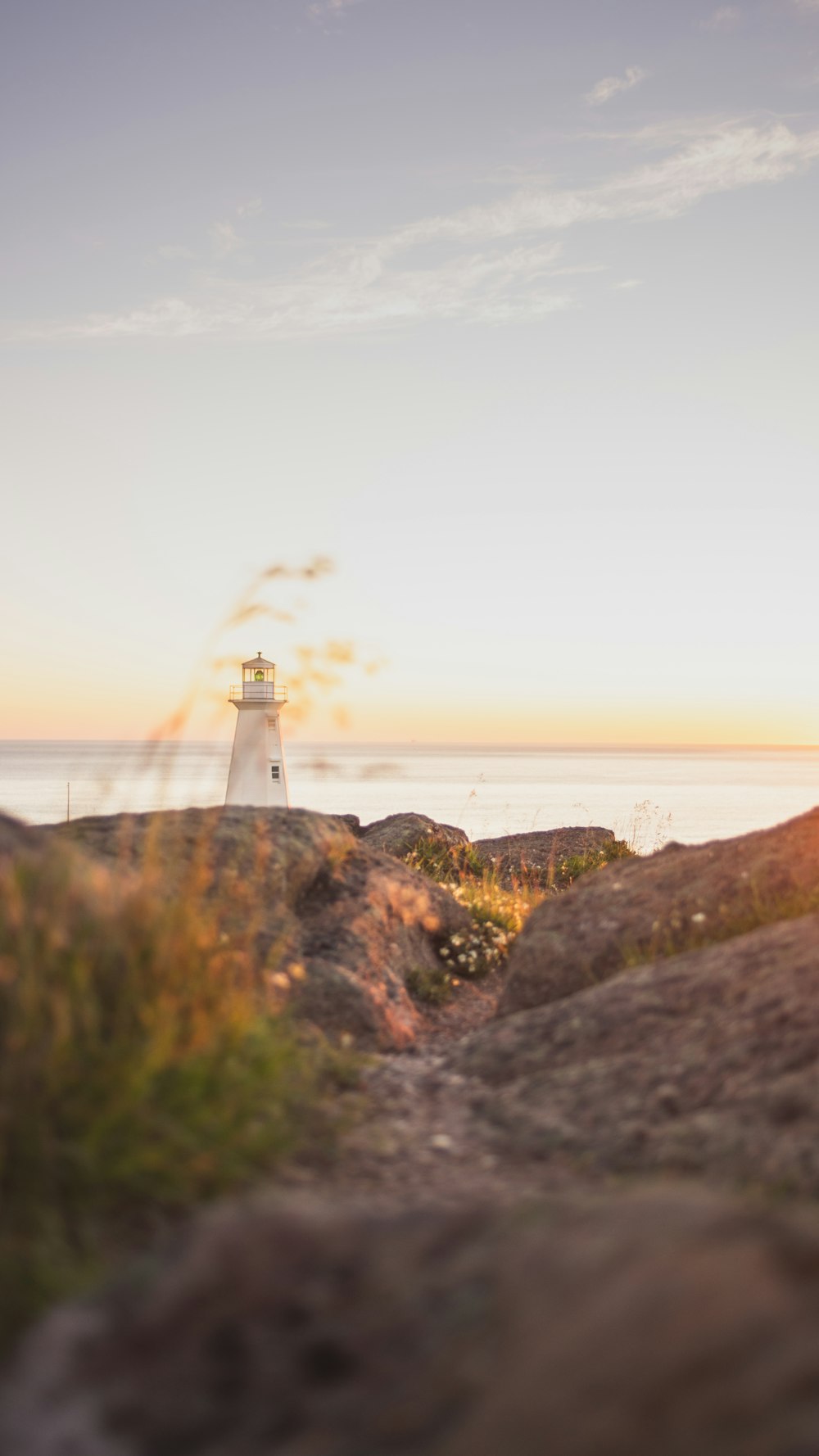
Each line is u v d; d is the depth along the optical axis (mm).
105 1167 3520
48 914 4062
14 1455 2375
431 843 16688
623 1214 2674
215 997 4484
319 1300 2686
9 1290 3021
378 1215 3035
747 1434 1882
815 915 6285
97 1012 3891
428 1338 2467
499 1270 2576
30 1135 3434
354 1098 5477
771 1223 2537
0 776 161250
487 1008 8922
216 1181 3791
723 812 102812
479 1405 2189
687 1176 4309
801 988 5320
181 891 5109
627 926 7875
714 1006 5637
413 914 9352
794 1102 4477
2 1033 3666
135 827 7656
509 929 10914
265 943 7164
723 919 7539
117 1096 3670
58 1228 3273
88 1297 2889
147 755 5145
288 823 8570
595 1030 5922
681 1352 2094
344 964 7586
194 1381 2523
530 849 18547
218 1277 2801
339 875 8898
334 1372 2469
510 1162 4707
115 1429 2426
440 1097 5703
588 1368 2137
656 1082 5113
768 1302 2162
